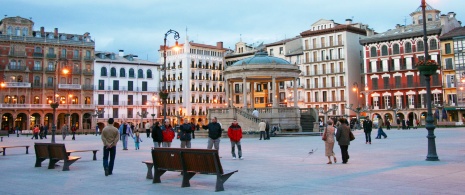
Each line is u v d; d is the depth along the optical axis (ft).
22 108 302.66
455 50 275.18
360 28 353.31
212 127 66.33
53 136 114.62
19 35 312.91
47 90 317.42
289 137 144.56
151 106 361.51
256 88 381.19
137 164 60.64
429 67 58.70
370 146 90.99
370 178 42.65
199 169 38.93
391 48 305.94
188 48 385.91
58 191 38.14
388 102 305.53
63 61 324.80
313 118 192.13
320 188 37.37
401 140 112.68
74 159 55.06
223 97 411.13
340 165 55.11
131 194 36.35
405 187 37.01
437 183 38.96
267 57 188.34
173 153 40.73
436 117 272.31
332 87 334.85
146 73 364.79
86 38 342.44
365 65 318.04
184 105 381.40
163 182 43.21
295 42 370.73
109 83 344.90
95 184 42.09
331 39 339.36
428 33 288.30
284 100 360.89
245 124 172.14
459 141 102.17
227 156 71.87
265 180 42.80
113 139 49.06
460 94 271.69
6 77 303.68
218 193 36.19
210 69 402.52
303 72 353.72
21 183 43.14
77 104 326.44
